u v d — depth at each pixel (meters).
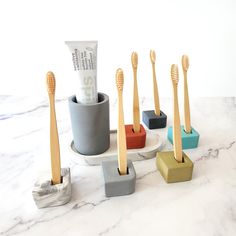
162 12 0.54
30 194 0.31
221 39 0.56
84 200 0.30
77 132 0.35
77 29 0.56
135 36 0.57
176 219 0.27
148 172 0.35
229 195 0.31
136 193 0.31
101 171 0.35
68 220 0.27
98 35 0.57
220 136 0.45
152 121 0.47
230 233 0.25
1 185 0.33
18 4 0.54
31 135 0.46
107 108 0.35
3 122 0.52
